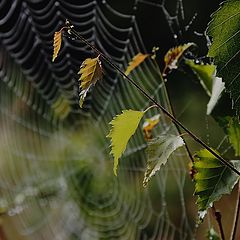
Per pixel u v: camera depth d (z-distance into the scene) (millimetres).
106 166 7820
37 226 8773
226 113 2279
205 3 5688
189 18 5766
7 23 8523
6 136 9453
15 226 8383
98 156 7992
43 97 8867
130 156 6535
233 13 1667
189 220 6207
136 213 7121
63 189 8750
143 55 2578
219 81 2307
